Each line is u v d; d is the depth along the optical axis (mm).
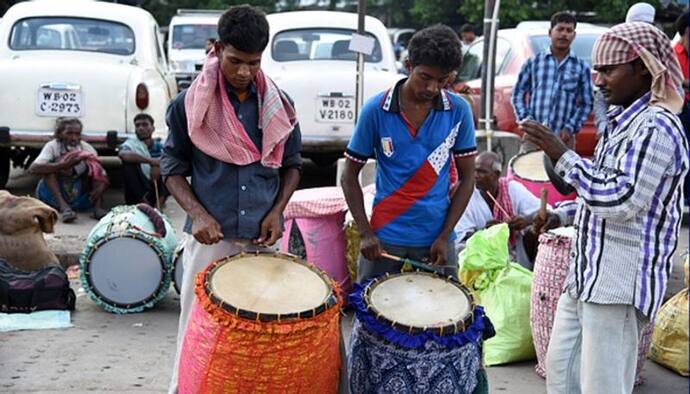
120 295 5516
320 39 9984
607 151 3086
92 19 9445
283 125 3395
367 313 3297
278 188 3557
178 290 5590
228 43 3203
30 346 4875
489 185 5574
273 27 9945
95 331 5184
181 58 17281
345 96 8859
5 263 5422
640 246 3055
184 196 3422
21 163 9781
